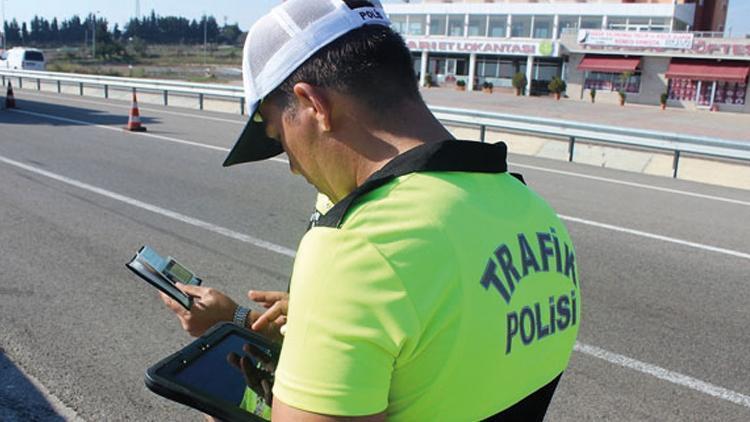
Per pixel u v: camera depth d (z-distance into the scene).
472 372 1.02
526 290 1.10
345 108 1.09
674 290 5.21
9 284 4.78
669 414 3.38
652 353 4.07
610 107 41.53
